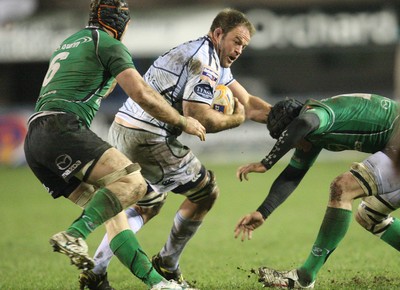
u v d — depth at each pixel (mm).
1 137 79188
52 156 18906
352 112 20000
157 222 42469
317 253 20703
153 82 21469
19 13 93625
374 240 33938
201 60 21047
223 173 69375
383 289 21078
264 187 59156
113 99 82500
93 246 34312
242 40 21594
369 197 21625
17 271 27781
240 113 21969
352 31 88000
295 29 89000
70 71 19531
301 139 19766
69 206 51125
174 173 21719
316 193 53875
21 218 45219
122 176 18812
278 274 21172
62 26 92938
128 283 23984
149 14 92062
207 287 22562
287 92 94438
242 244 33750
